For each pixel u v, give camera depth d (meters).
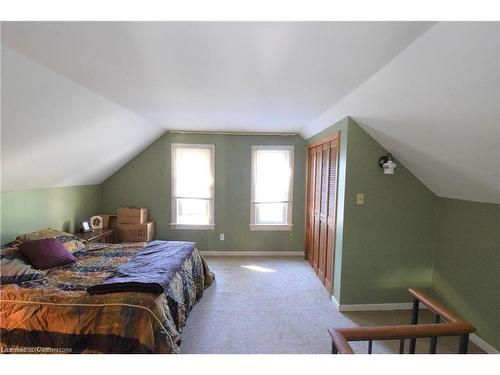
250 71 1.79
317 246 3.55
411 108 1.79
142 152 4.22
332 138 2.95
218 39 1.37
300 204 4.34
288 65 1.69
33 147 2.21
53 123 2.15
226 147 4.27
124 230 3.96
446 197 2.50
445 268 2.50
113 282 1.83
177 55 1.55
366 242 2.59
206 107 2.73
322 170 3.37
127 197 4.27
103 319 1.65
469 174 1.97
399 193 2.58
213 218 4.32
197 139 4.24
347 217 2.56
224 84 2.04
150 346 1.61
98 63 1.65
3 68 1.47
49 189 3.09
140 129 3.46
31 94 1.75
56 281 1.97
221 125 3.72
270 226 4.34
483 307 2.12
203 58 1.59
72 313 1.66
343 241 2.58
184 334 2.21
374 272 2.62
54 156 2.58
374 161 2.54
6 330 1.66
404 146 2.28
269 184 4.35
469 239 2.25
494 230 2.04
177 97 2.38
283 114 3.03
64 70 1.74
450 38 1.19
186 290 2.39
